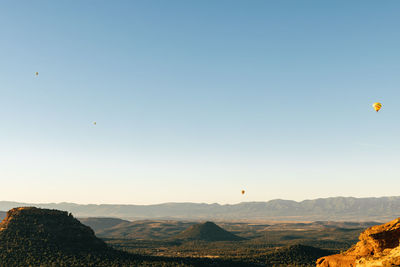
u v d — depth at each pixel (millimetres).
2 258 181250
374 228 115688
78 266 179375
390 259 101625
